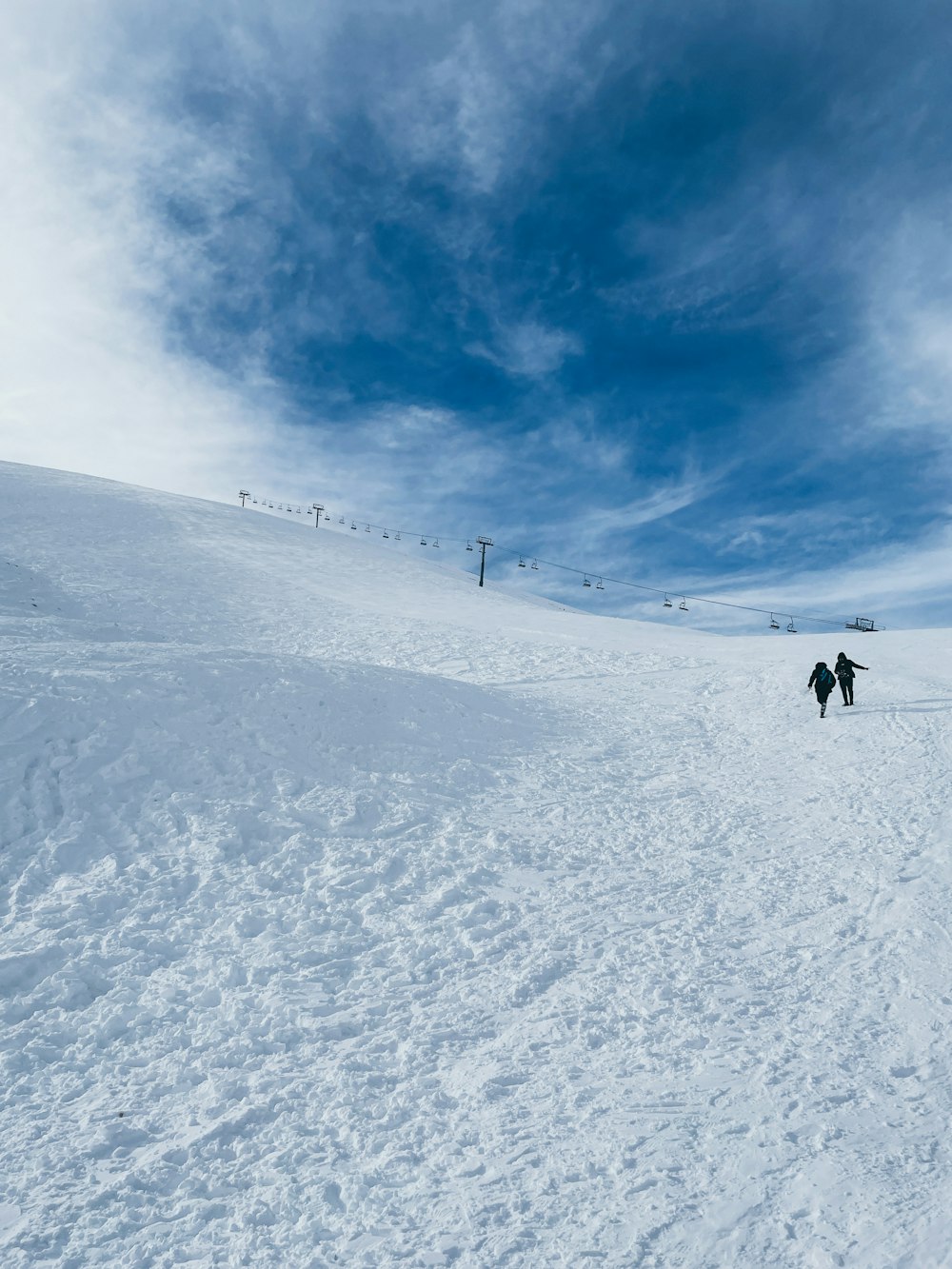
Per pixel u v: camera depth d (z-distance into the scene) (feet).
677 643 97.81
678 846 34.65
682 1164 14.69
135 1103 17.46
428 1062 18.80
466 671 76.84
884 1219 12.92
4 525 126.62
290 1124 16.70
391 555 198.49
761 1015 20.24
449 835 34.19
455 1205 14.05
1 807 29.19
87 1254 13.23
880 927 25.35
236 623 92.63
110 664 43.04
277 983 22.25
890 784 42.96
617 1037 19.58
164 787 33.12
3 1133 16.34
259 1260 13.05
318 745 41.14
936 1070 17.26
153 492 203.51
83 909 24.94
